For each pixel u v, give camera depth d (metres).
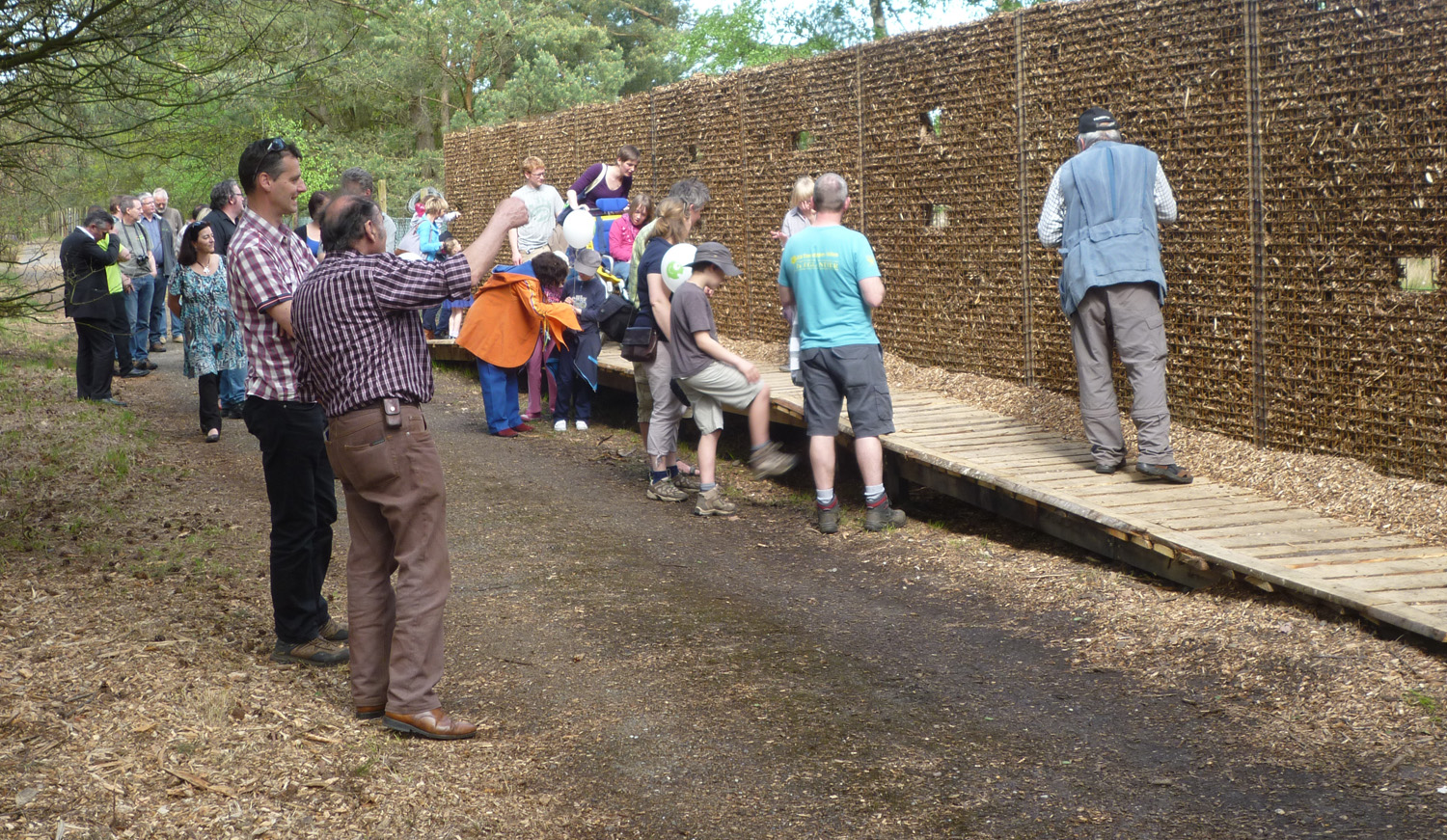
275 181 4.51
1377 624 4.53
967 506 7.55
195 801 3.39
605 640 5.18
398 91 27.69
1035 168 8.26
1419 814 3.32
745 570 6.33
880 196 9.99
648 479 8.74
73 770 3.51
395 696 4.06
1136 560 5.62
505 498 8.10
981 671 4.69
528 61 28.45
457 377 13.87
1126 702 4.30
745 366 6.99
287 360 4.60
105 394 11.48
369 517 4.14
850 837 3.35
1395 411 5.91
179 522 7.21
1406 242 5.79
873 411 6.98
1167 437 6.38
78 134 6.29
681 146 12.79
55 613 5.14
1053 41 7.98
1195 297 7.11
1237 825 3.33
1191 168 7.04
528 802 3.60
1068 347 8.14
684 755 3.95
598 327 10.16
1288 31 6.34
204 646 4.80
